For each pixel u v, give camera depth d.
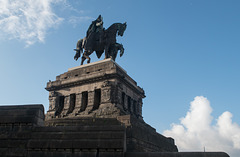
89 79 37.41
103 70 37.03
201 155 15.98
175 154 16.28
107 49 42.31
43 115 20.64
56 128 18.58
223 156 15.77
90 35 42.81
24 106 20.28
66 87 39.62
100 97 37.62
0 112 19.83
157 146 30.55
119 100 35.44
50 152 17.66
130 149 23.39
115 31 43.91
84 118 27.69
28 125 19.06
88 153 16.98
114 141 16.88
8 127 19.30
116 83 35.88
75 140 17.56
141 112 43.69
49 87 40.69
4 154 18.33
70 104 38.19
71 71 42.03
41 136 18.36
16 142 18.61
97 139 17.25
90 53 42.59
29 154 17.91
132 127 24.73
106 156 16.61
